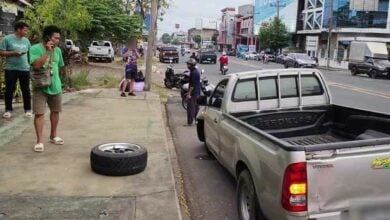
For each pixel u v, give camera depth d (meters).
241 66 43.62
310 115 6.60
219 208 5.61
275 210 3.92
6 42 9.13
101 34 29.81
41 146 7.01
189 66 11.21
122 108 12.09
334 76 34.53
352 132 6.23
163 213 4.86
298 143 6.21
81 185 5.61
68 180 5.77
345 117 6.42
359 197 3.78
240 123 5.14
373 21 57.91
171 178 6.03
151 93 16.38
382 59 36.19
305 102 6.61
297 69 6.57
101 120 10.09
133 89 15.62
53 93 7.02
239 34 120.12
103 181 5.79
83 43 30.17
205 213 5.45
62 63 7.16
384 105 16.41
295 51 71.19
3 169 6.12
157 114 11.31
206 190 6.29
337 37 60.81
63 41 16.66
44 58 6.55
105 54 35.75
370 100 17.97
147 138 8.41
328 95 6.70
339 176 3.70
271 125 6.45
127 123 9.88
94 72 25.39
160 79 25.41
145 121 10.22
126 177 6.01
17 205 4.90
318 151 3.66
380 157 3.79
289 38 75.81
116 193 5.40
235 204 5.75
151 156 7.13
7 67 9.31
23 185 5.53
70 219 4.57
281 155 3.79
